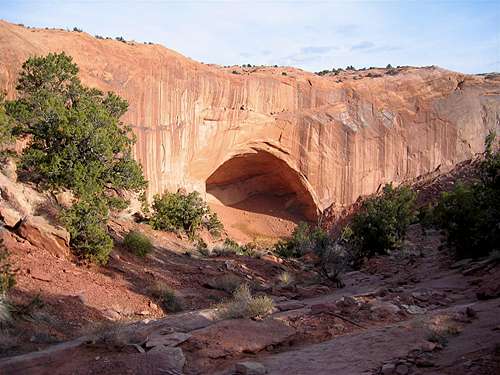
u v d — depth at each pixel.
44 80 24.05
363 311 10.69
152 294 14.31
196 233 30.34
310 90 48.72
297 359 7.33
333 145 48.97
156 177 37.22
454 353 6.44
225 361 7.84
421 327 7.80
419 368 6.12
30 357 7.71
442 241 22.64
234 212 51.56
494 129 55.75
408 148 52.19
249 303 10.51
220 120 42.72
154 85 37.34
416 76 53.50
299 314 10.42
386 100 51.62
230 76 43.59
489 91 55.97
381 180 51.19
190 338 8.54
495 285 11.11
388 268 21.36
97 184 20.14
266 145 46.97
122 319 11.62
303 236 33.62
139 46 38.38
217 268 20.33
